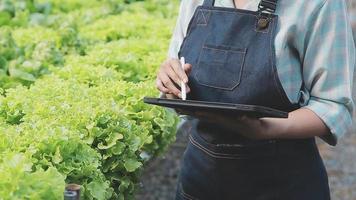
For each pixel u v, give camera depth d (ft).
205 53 9.20
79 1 20.27
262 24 8.96
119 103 11.92
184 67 9.13
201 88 9.19
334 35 8.87
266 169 9.36
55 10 19.60
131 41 16.02
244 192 9.52
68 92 11.80
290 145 9.34
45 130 9.46
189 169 9.89
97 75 13.53
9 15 17.89
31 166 8.41
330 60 8.90
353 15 38.22
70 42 16.35
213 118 8.66
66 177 9.09
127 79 14.20
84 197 9.12
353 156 24.64
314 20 8.88
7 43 14.75
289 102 8.99
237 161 9.37
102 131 10.30
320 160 9.72
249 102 8.96
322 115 8.92
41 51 14.82
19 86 12.13
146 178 19.99
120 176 10.55
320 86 8.99
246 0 9.23
